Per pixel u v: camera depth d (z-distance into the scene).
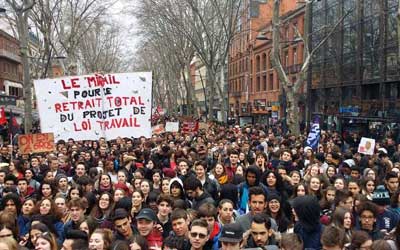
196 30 34.56
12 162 11.84
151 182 10.55
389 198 7.69
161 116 49.41
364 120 31.61
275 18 21.69
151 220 6.24
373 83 32.56
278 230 7.06
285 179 9.48
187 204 7.80
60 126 13.81
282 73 22.67
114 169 12.62
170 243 5.77
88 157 14.07
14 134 20.92
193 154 13.77
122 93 13.95
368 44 33.16
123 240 5.57
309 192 8.56
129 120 13.98
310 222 6.01
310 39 42.81
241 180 10.03
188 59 45.31
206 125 31.50
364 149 14.80
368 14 33.09
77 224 6.76
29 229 6.83
